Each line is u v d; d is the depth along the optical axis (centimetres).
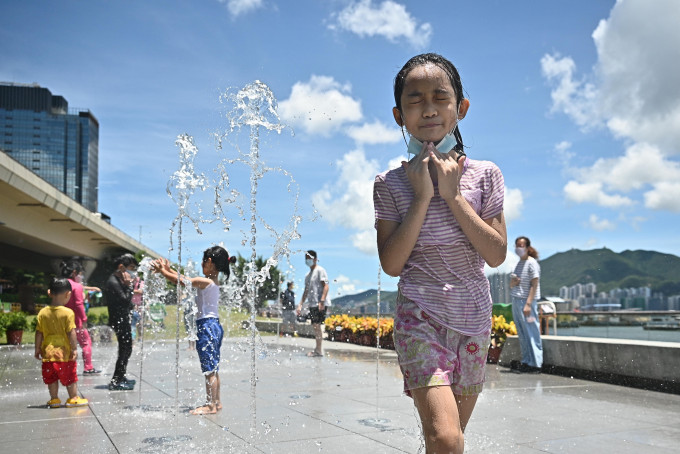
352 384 666
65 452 365
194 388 644
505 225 223
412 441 384
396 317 216
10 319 1470
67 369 539
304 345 1299
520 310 790
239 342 1392
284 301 1644
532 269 788
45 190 2970
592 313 1075
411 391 205
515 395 588
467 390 215
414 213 207
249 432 414
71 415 491
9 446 382
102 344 1433
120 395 598
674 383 603
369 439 390
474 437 401
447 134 222
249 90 499
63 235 4241
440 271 213
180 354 1098
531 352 777
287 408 510
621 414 486
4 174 2453
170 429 427
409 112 220
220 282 559
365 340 1273
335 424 439
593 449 368
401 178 223
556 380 708
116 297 650
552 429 426
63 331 545
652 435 407
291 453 355
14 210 3109
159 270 496
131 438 400
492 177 223
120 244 5219
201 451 362
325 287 1016
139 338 1468
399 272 216
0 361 1010
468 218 206
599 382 689
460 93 230
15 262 5759
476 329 213
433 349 201
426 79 216
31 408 527
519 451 362
